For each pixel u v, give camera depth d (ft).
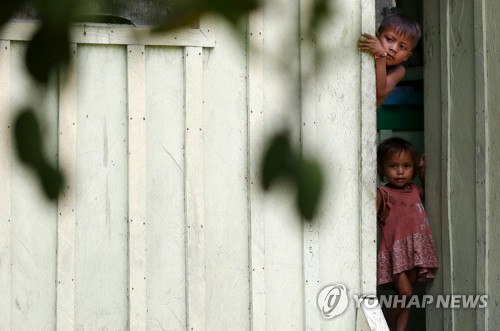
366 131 24.22
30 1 5.10
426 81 29.30
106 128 22.62
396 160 28.22
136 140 22.72
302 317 23.89
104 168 22.65
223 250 23.43
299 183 5.24
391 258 28.04
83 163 22.48
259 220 23.41
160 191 23.02
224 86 23.32
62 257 22.18
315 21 5.54
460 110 27.48
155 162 22.95
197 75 22.99
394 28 26.40
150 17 5.45
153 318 23.02
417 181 30.96
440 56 28.48
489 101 26.07
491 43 25.96
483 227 26.23
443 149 28.17
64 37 5.12
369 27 24.20
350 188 24.22
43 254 22.15
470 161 26.99
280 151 5.35
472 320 26.89
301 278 23.82
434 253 28.40
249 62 23.04
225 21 5.29
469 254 26.99
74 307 22.44
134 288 22.77
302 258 23.80
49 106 21.98
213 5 5.23
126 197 22.79
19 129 5.27
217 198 23.39
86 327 22.61
